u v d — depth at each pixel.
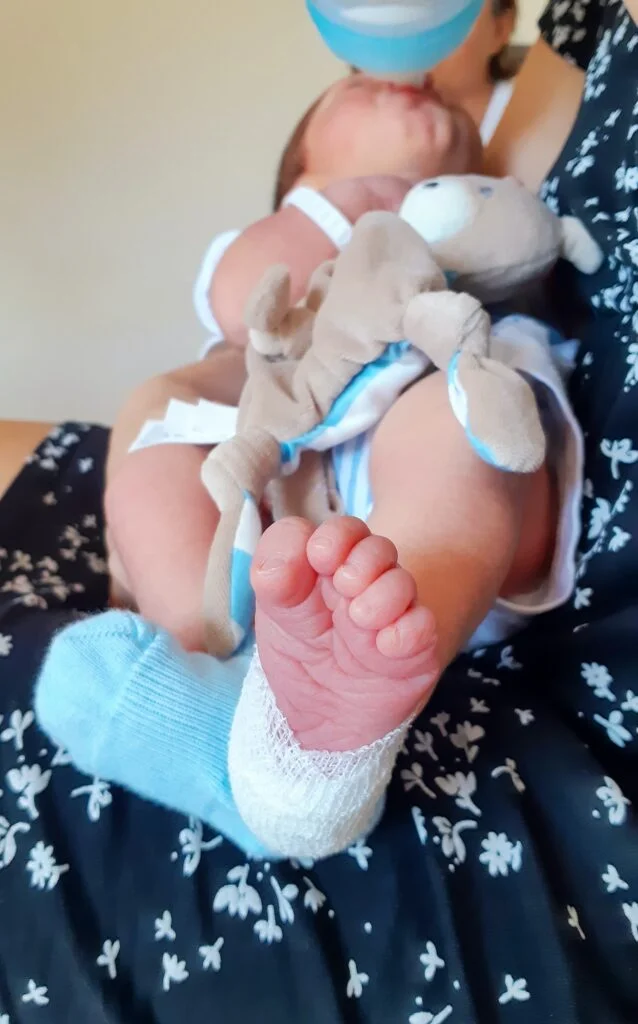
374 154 0.74
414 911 0.44
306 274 0.70
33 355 1.32
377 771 0.40
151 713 0.46
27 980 0.43
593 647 0.52
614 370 0.58
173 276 1.25
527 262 0.60
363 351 0.53
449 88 0.90
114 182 1.17
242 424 0.59
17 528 0.84
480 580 0.45
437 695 0.54
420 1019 0.41
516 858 0.45
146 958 0.43
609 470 0.55
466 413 0.46
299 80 1.10
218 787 0.45
